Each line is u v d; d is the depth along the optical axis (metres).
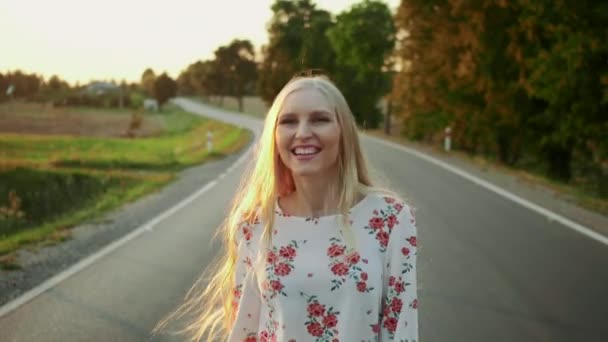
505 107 23.41
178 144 40.34
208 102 152.25
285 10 86.81
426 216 10.46
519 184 14.63
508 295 6.14
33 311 5.73
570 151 23.92
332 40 50.12
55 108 95.00
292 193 2.30
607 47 16.80
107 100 106.88
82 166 20.69
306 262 2.12
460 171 17.28
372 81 56.16
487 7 22.44
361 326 2.07
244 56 137.12
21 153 28.28
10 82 111.81
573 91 18.39
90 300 6.08
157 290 6.43
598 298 6.03
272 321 2.16
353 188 2.18
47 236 9.16
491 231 9.22
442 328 5.25
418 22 29.22
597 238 8.71
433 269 7.14
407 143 30.97
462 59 24.12
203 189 14.38
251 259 2.23
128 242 8.82
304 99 2.19
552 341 4.94
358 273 2.08
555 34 18.52
